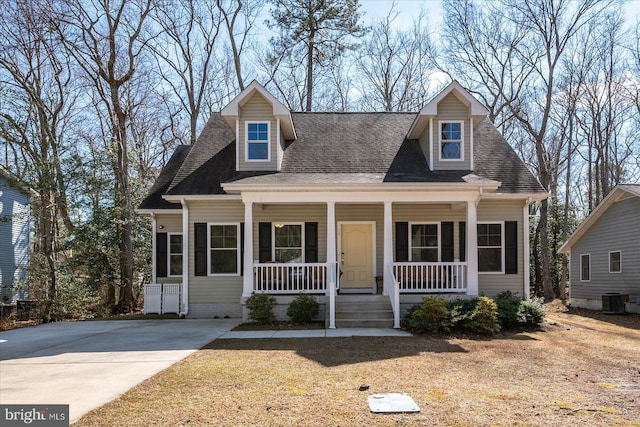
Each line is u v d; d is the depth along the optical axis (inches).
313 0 1111.6
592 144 1199.6
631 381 289.7
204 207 633.6
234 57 1192.2
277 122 631.8
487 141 692.1
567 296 1116.5
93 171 745.6
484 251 619.2
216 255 633.6
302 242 637.9
